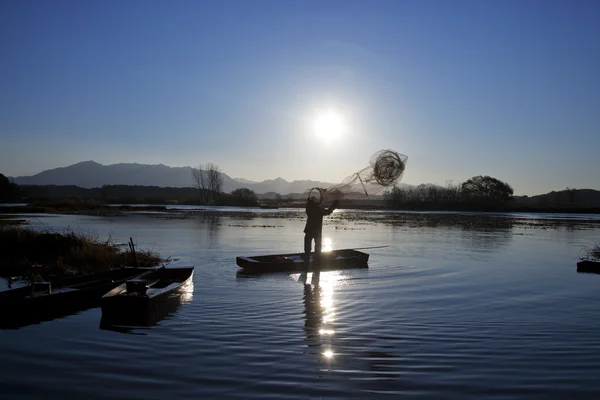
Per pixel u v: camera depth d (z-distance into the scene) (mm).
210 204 127812
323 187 17359
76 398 6762
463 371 7750
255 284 15062
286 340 9242
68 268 16688
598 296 13766
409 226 47750
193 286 14602
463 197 111812
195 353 8484
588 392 6988
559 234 39500
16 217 51656
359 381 7316
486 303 12711
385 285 15156
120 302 10516
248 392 6926
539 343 9188
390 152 13211
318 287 14648
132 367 7828
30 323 10430
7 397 6789
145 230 37312
